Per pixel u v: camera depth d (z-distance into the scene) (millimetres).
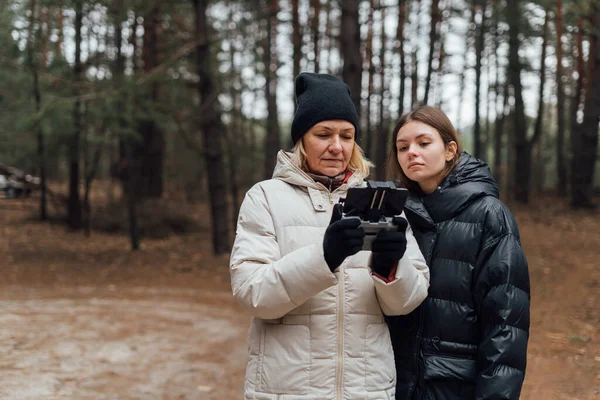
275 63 13641
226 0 12992
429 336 2107
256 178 18312
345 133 2133
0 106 12586
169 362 5559
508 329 1965
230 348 6078
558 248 11836
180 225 16562
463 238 2104
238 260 2023
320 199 2094
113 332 6625
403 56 15484
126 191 17703
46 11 10953
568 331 6051
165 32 12414
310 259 1831
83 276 10219
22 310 7660
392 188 1792
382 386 1998
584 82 19062
